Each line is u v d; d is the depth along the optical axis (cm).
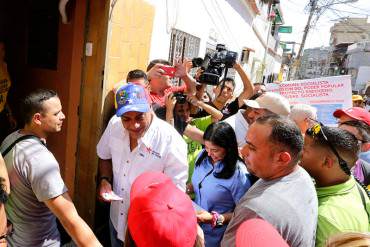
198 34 537
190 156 256
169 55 425
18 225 165
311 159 147
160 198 91
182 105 256
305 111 244
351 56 3325
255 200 120
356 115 213
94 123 261
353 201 138
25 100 167
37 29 322
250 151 132
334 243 84
